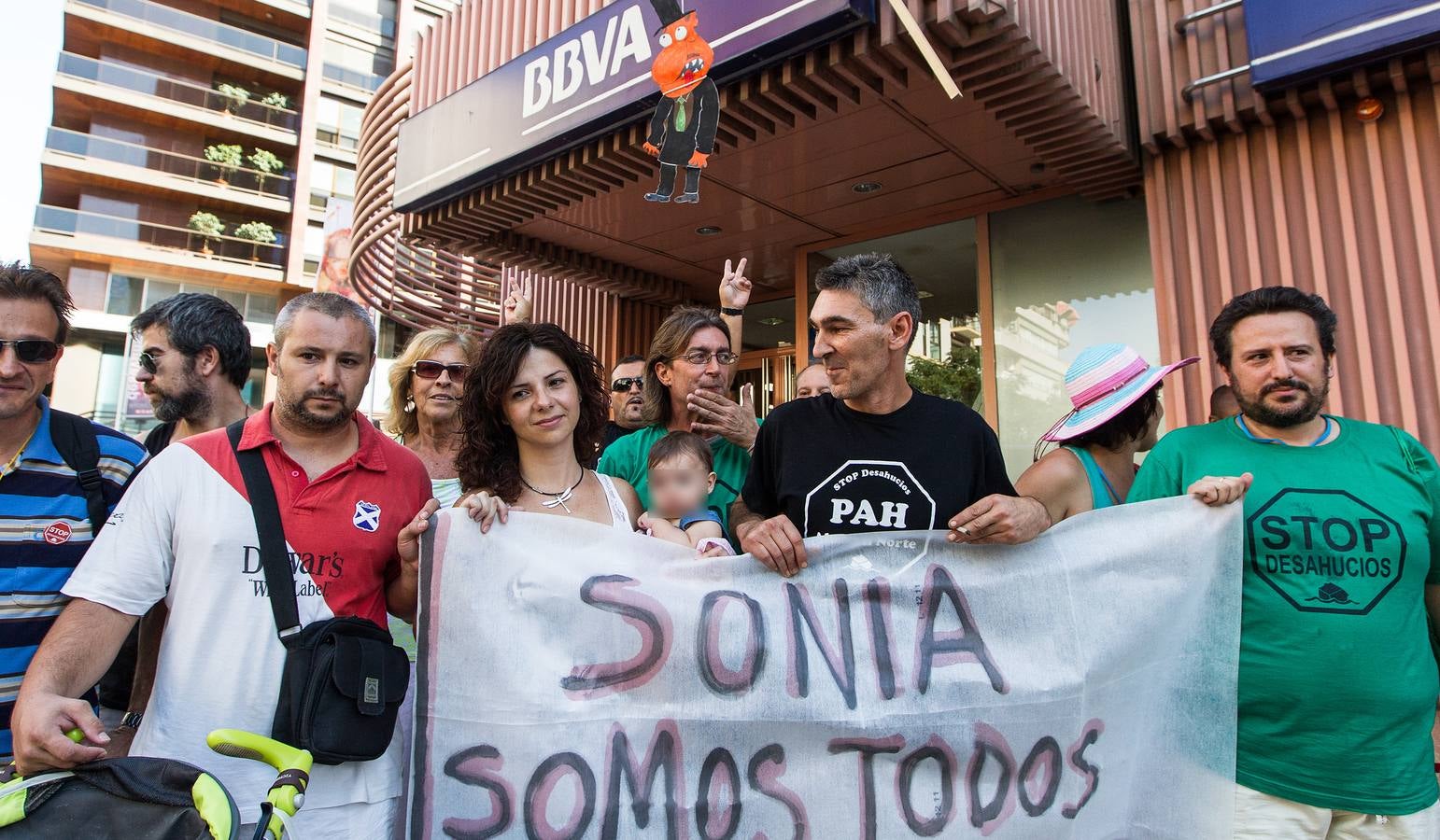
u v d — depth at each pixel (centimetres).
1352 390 398
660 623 206
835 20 381
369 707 166
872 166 527
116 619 170
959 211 603
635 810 195
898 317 217
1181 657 209
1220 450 218
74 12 2614
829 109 446
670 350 302
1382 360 391
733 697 204
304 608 179
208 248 2812
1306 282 414
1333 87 399
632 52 458
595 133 491
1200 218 451
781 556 205
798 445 229
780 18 399
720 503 290
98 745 145
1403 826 191
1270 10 401
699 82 302
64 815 133
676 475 253
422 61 668
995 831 201
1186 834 203
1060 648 211
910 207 598
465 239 647
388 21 3195
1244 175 435
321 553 183
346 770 179
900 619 211
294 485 187
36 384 203
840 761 203
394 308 1186
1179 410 442
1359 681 190
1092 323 550
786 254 693
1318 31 385
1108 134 455
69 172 2641
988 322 589
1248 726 204
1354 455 204
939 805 201
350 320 193
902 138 488
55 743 140
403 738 201
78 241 2608
